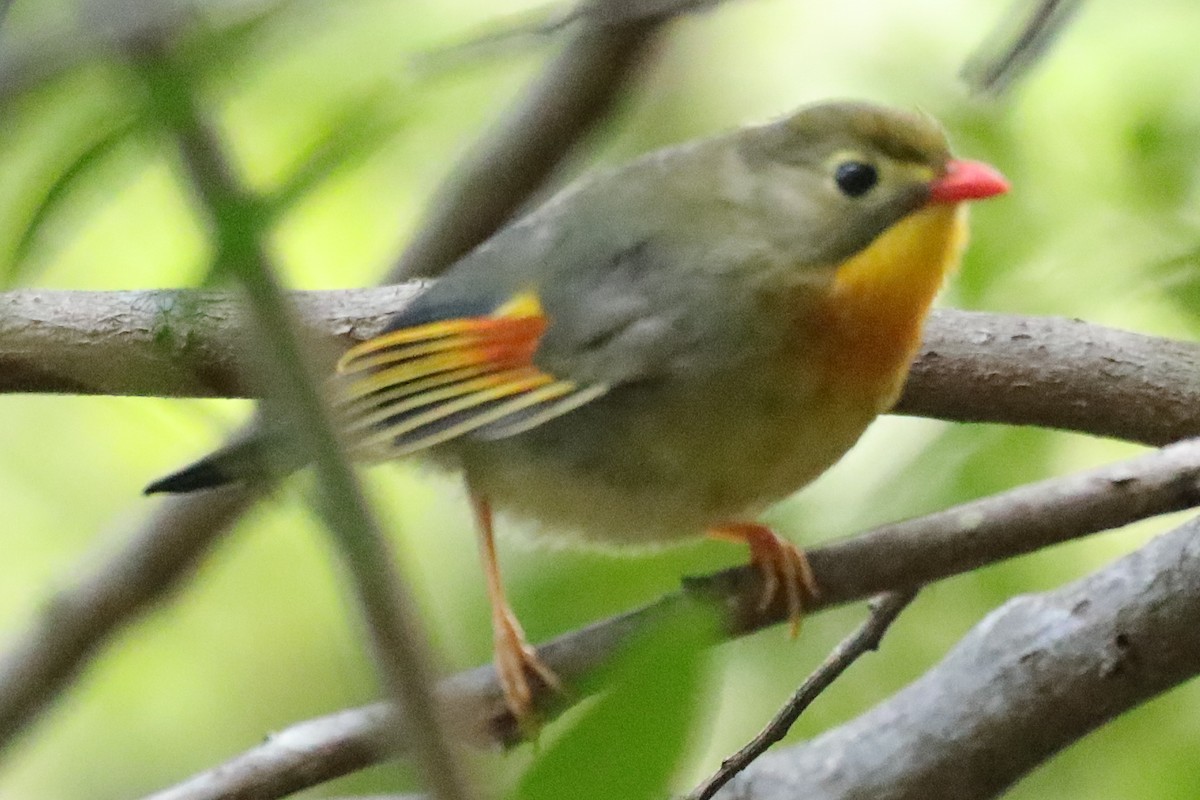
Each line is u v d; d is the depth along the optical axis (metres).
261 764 2.96
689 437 3.00
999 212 3.05
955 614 3.07
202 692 3.16
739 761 2.96
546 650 2.98
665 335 2.99
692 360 2.99
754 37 3.14
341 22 3.05
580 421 3.00
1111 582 2.99
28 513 3.16
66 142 2.90
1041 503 2.98
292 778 2.96
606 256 3.00
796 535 3.05
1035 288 3.04
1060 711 2.98
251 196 2.61
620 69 3.13
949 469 3.05
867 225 3.00
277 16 2.88
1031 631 2.99
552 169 3.15
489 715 2.98
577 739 2.87
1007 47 2.99
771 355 2.99
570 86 3.13
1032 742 2.98
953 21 3.12
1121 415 3.01
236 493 3.13
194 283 2.91
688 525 3.01
